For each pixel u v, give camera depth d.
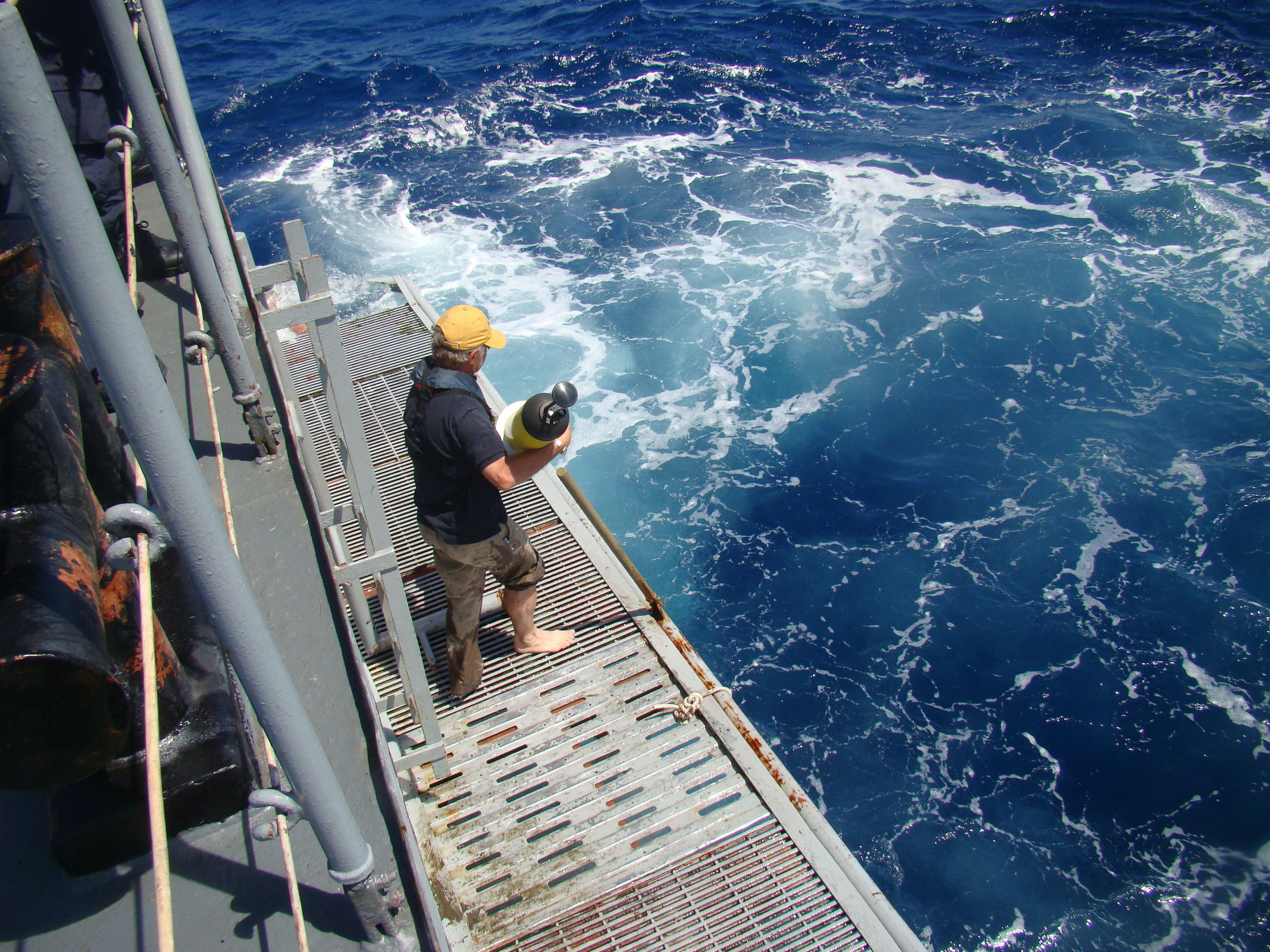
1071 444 11.33
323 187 18.25
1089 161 17.27
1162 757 8.00
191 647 2.31
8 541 1.53
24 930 1.99
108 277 1.01
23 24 0.87
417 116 20.98
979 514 10.48
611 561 4.66
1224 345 12.65
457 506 3.17
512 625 4.32
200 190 3.87
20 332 2.03
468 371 2.97
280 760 1.55
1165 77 19.95
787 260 15.13
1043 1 23.81
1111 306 13.49
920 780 7.94
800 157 18.31
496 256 15.78
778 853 3.45
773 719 8.49
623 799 3.61
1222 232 14.83
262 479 3.38
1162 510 10.37
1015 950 6.78
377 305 14.70
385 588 2.71
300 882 2.08
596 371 12.96
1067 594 9.51
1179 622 9.16
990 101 19.88
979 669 8.83
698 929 3.22
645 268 15.16
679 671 4.01
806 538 10.33
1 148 0.90
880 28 23.58
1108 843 7.42
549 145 19.52
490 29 26.16
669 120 20.12
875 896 3.30
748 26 24.31
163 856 1.23
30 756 1.43
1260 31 21.33
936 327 13.38
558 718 3.89
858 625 9.34
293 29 28.09
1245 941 6.70
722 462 11.38
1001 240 15.16
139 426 1.11
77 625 1.43
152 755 1.28
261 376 3.88
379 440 6.18
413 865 2.04
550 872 3.38
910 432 11.68
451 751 3.76
